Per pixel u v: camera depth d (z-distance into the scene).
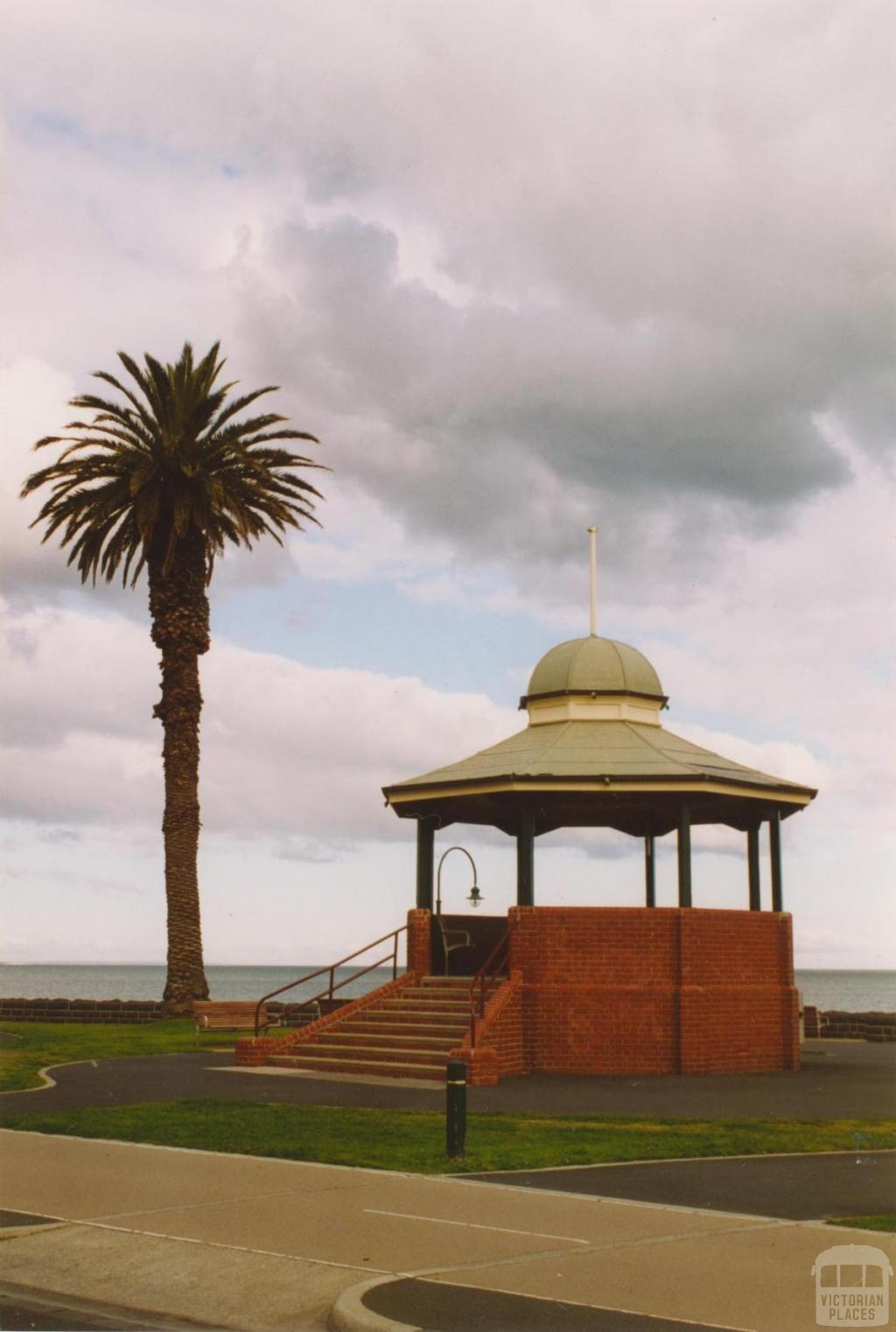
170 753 38.72
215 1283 9.34
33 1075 21.55
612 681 28.91
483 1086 21.62
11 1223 10.84
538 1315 8.27
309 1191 11.88
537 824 32.12
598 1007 24.69
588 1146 14.39
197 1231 10.49
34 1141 14.47
